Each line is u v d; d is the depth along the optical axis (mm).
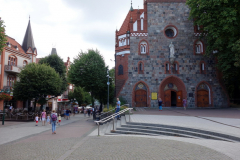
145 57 33750
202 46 34125
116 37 36375
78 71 30531
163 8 34719
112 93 36531
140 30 34188
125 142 10273
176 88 34344
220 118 16578
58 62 44812
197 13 28703
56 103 55656
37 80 31781
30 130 17922
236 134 9844
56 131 16875
